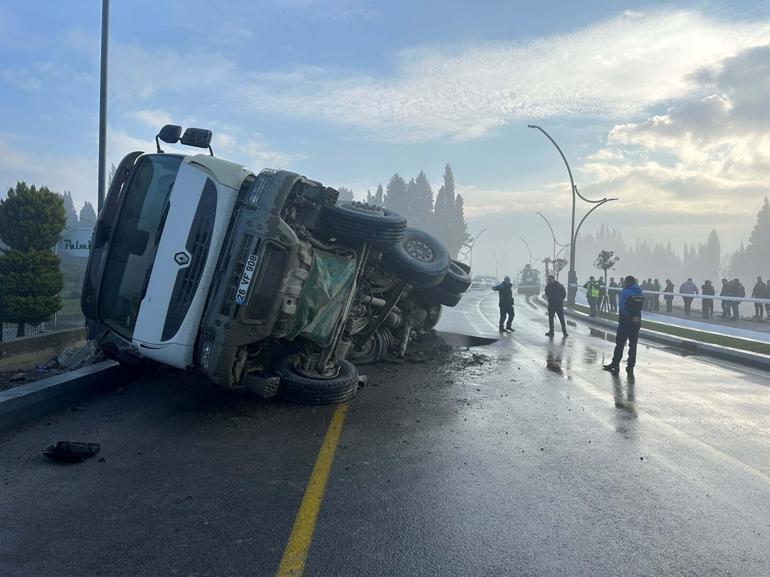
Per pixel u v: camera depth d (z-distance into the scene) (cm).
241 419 644
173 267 611
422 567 339
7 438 553
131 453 522
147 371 842
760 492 486
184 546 354
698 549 376
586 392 888
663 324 2320
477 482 481
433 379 946
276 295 601
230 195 620
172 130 693
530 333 1861
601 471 522
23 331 1149
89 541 357
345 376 750
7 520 382
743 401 873
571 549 370
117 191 689
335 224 741
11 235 1241
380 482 472
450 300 1191
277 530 379
